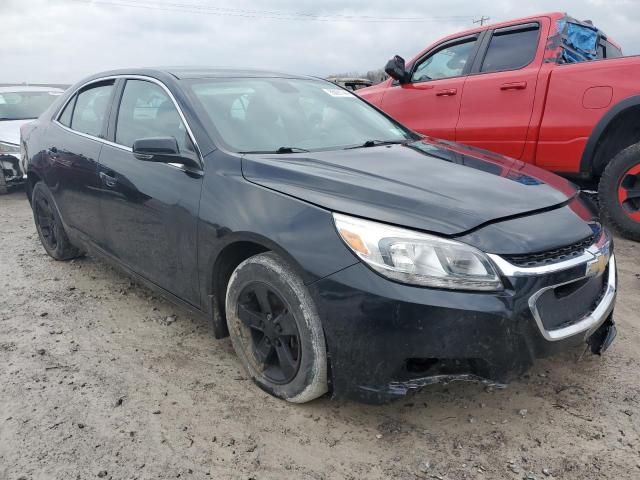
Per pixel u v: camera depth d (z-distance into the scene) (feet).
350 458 7.57
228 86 11.20
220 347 10.63
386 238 7.19
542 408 8.50
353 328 7.27
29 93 30.81
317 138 10.75
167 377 9.62
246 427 8.23
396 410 8.55
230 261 9.23
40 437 8.09
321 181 8.28
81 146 12.79
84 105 13.67
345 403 8.72
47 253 16.25
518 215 7.80
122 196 11.07
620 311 11.56
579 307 8.04
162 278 10.60
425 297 6.93
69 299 13.05
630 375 9.27
